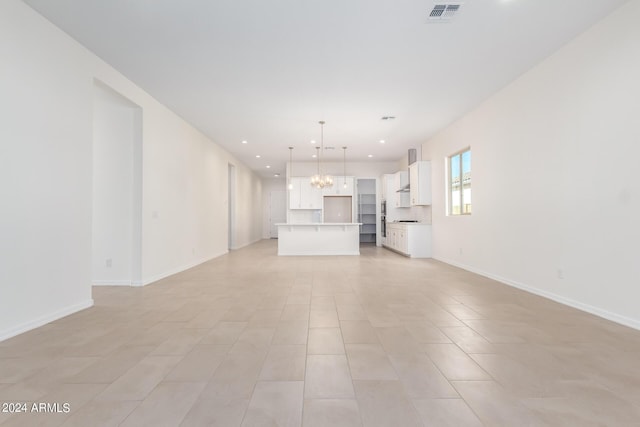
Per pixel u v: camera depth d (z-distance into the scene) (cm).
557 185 368
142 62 385
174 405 169
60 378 197
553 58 371
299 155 951
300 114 573
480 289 436
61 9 287
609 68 302
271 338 262
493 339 259
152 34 327
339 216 1180
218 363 218
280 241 840
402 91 474
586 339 258
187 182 620
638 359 222
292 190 1053
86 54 353
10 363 217
